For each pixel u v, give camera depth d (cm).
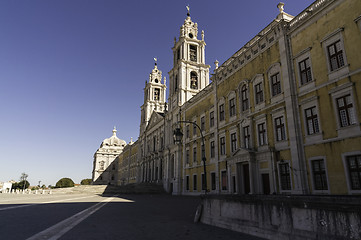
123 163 9656
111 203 2245
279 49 2094
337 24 1636
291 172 1834
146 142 6794
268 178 2089
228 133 2755
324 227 573
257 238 753
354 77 1495
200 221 1105
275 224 718
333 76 1619
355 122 1461
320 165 1650
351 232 513
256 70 2383
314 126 1723
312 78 1766
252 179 2177
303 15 1936
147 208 1752
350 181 1444
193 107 3844
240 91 2600
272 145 2072
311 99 1745
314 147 1689
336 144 1544
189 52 4906
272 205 736
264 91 2239
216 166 2927
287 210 681
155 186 4875
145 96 7781
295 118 1848
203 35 5119
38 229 859
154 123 6094
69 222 1041
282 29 2073
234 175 2488
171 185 4597
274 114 2083
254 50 2461
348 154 1464
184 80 4656
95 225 981
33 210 1502
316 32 1783
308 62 1830
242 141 2462
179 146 4194
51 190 5703
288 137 1911
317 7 1784
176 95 4709
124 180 8994
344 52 1565
